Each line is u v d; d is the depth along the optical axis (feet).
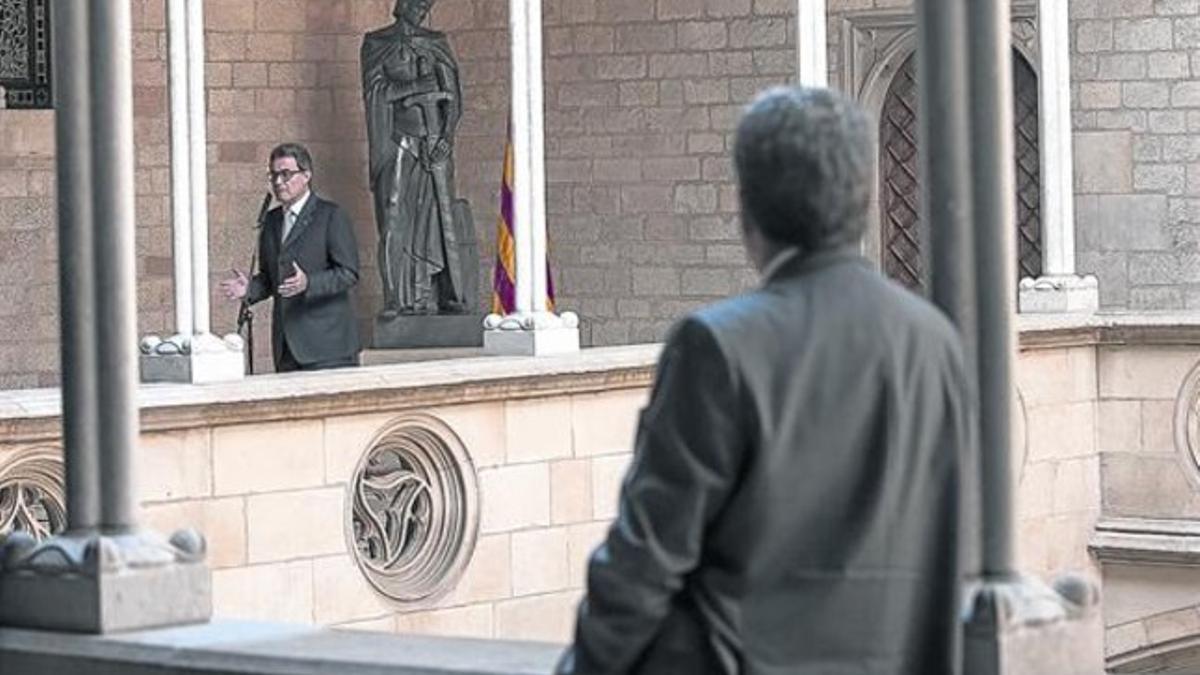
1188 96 68.49
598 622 15.16
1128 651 63.82
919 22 19.45
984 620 18.38
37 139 70.59
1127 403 63.26
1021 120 73.05
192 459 48.29
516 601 55.21
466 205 71.46
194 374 50.55
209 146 74.79
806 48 61.57
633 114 76.54
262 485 49.65
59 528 46.09
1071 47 69.82
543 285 58.13
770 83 74.28
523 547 55.26
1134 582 63.62
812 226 15.67
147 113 73.10
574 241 77.77
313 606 50.83
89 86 22.54
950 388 15.87
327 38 77.10
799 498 15.30
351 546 51.57
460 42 78.69
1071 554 63.00
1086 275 68.85
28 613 21.86
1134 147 69.15
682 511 15.06
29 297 70.64
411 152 70.44
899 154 74.69
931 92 19.35
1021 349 61.11
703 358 15.20
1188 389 62.64
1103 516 63.67
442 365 53.78
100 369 22.30
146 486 47.37
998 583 18.89
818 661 15.34
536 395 55.26
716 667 15.31
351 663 19.62
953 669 15.75
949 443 15.81
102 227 22.40
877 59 73.92
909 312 15.79
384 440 52.39
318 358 55.06
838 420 15.37
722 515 15.30
